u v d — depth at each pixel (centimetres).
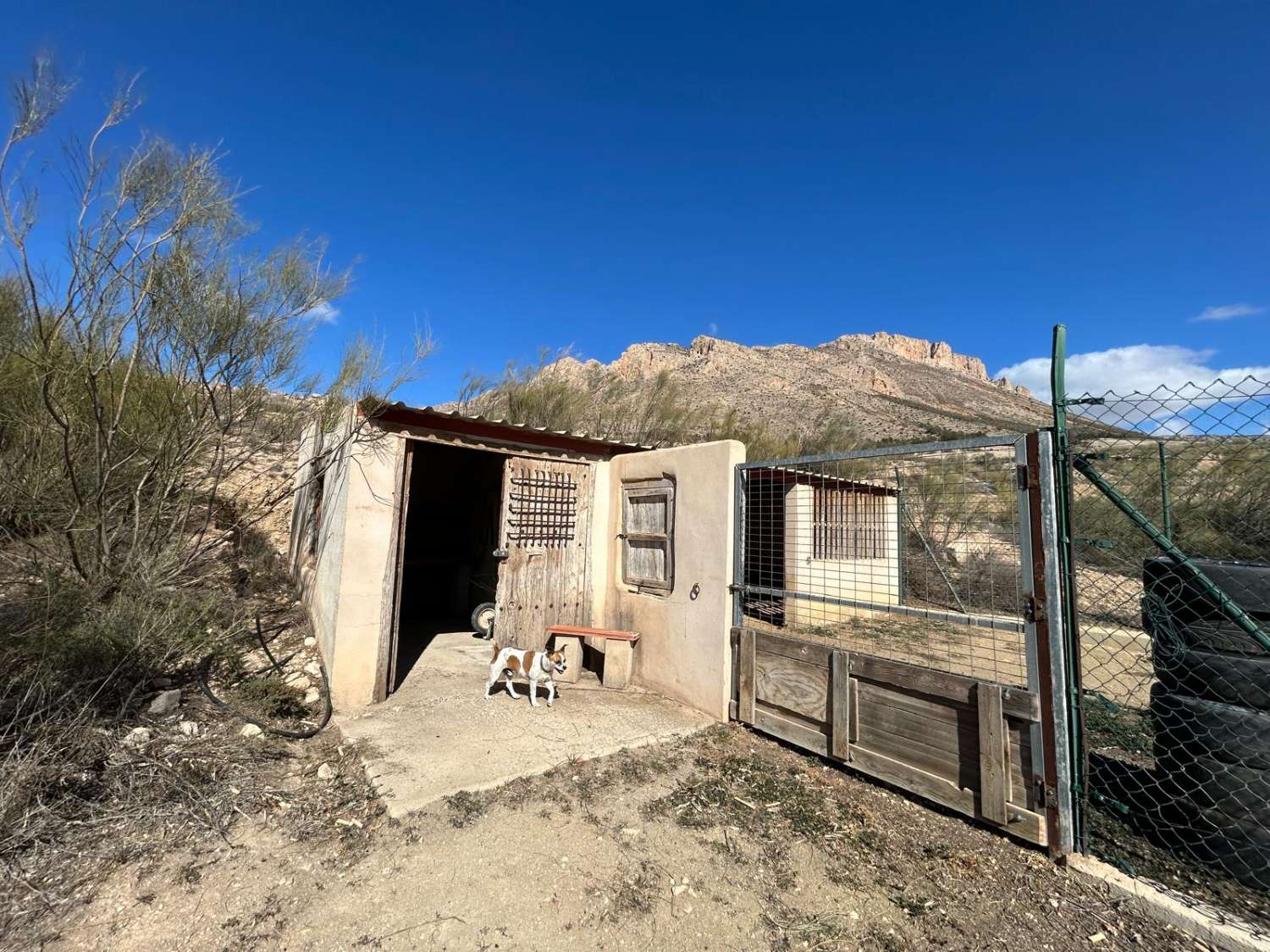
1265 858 241
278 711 437
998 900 251
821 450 1295
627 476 618
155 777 317
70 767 303
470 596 919
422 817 306
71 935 215
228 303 512
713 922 238
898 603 990
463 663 623
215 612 569
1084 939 228
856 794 348
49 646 364
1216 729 257
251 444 732
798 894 256
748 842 296
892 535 1042
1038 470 295
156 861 260
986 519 729
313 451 643
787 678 414
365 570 484
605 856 280
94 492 518
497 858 275
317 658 551
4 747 306
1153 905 240
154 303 495
